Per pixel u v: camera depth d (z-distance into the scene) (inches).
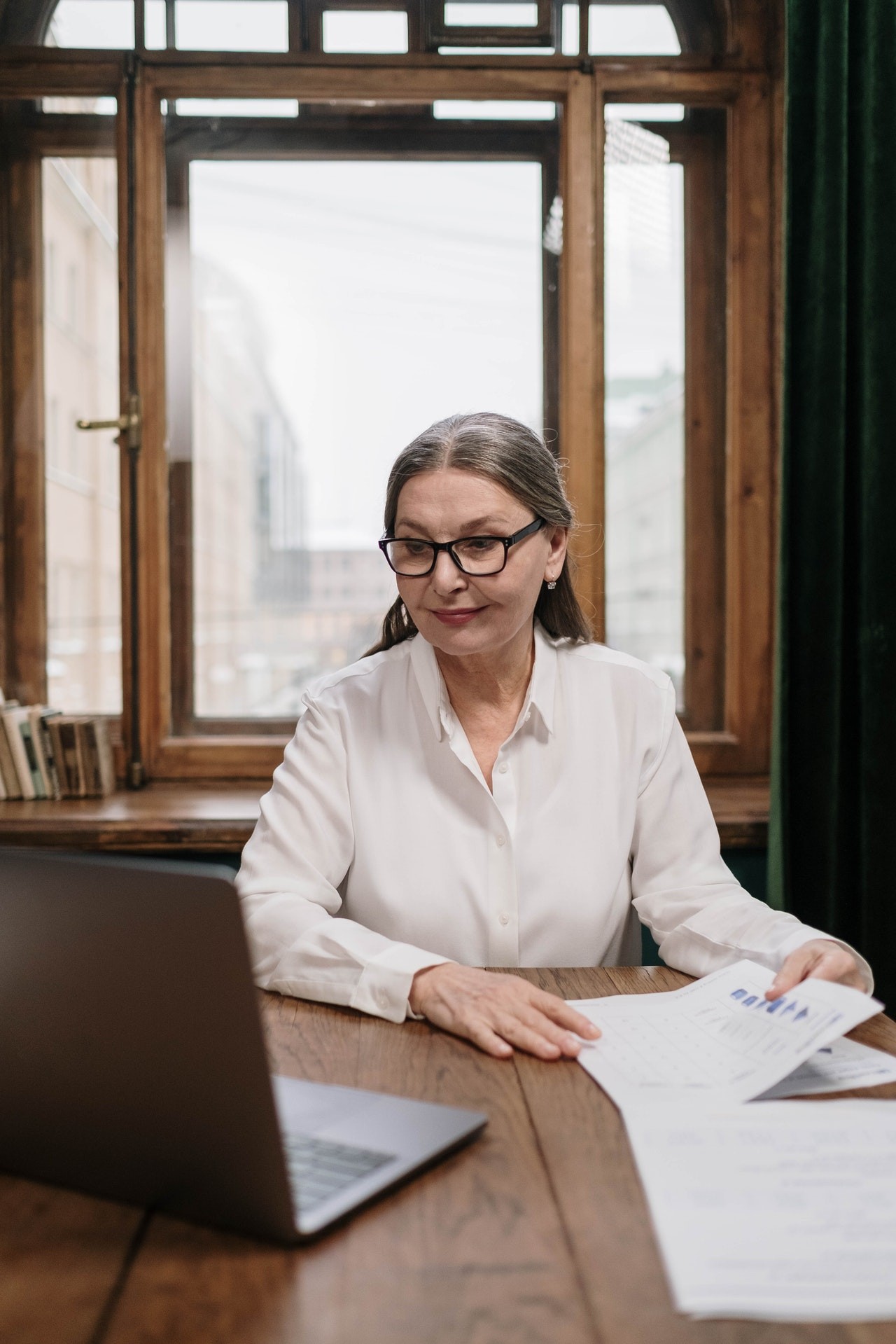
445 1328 22.8
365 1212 27.5
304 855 55.1
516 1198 28.2
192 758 94.5
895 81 82.3
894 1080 35.9
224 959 24.6
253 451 101.0
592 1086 35.4
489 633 52.4
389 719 58.0
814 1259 24.9
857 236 84.3
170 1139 26.5
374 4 93.0
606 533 94.3
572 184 92.6
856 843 85.2
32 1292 24.2
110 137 93.7
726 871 58.0
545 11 93.0
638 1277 24.7
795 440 84.4
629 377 95.6
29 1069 28.4
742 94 93.3
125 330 91.7
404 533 52.4
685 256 95.7
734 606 95.9
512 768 56.9
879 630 82.7
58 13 92.4
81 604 94.9
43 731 87.7
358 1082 35.8
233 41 92.8
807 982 39.8
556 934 55.9
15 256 94.3
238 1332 22.6
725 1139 31.0
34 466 95.0
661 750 58.8
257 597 101.8
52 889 27.1
